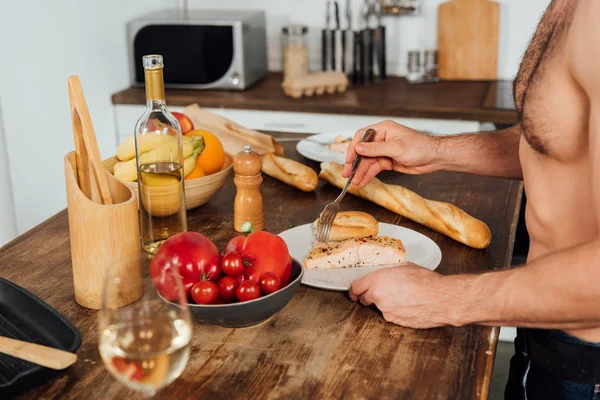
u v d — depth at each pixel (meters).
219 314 0.91
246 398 0.83
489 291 0.93
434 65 3.08
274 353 0.92
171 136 1.17
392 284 0.98
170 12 3.17
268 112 2.77
